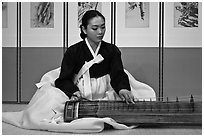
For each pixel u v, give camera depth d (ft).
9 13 14.14
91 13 10.49
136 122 9.71
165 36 13.97
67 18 14.03
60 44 14.17
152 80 14.20
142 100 11.36
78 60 10.87
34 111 10.02
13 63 14.40
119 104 10.11
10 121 10.58
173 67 14.15
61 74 10.80
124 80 10.70
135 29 13.99
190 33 13.93
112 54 10.98
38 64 14.35
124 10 13.96
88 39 10.85
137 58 14.11
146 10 13.92
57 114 9.96
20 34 14.20
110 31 14.02
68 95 10.63
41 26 14.14
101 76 11.07
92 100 10.82
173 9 13.88
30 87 14.47
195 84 14.23
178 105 10.04
